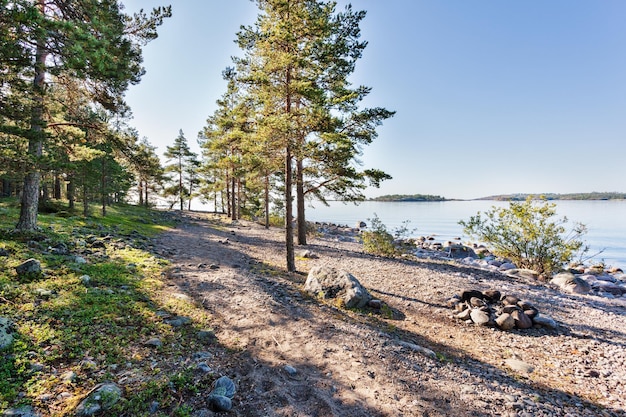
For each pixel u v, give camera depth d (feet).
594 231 144.77
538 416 15.38
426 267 50.16
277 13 44.45
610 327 30.09
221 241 67.62
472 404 15.84
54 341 16.69
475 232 61.41
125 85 37.93
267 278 37.88
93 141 42.34
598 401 17.93
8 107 29.14
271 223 124.26
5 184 105.81
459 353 22.98
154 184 174.40
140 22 37.86
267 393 15.21
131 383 14.42
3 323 16.47
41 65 27.14
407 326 27.66
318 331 23.38
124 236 55.62
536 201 56.39
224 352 19.03
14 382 13.24
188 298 27.32
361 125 52.37
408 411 14.71
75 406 12.34
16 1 21.06
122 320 20.59
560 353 24.21
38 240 35.68
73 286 24.67
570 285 47.21
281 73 40.68
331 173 55.36
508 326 28.17
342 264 49.47
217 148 102.68
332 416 13.78
